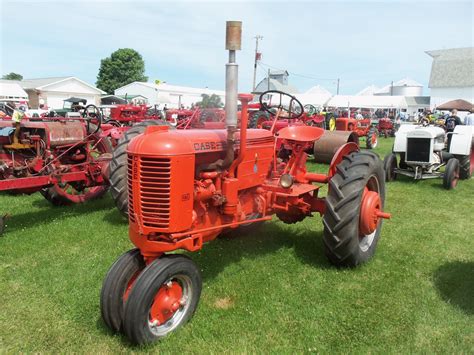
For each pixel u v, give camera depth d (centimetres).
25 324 300
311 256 423
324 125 1653
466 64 4556
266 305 325
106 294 273
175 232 284
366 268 396
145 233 281
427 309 321
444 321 304
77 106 718
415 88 5684
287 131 430
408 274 383
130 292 262
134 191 280
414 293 347
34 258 421
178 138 286
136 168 277
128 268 285
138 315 258
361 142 1808
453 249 452
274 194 388
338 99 3475
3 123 585
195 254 420
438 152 851
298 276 377
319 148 992
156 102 3825
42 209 610
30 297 339
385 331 291
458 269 397
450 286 361
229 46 277
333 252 379
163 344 271
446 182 758
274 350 268
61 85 4222
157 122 566
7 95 3078
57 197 613
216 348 271
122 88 4391
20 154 560
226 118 301
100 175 604
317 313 314
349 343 278
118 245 454
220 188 324
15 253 433
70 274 381
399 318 308
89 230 506
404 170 841
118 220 548
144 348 268
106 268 392
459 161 857
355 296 341
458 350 270
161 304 276
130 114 1622
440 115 2570
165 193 275
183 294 296
